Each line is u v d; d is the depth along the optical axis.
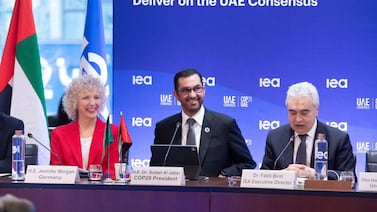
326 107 8.91
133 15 9.11
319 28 8.92
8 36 8.69
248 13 9.00
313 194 5.17
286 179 5.30
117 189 5.45
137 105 9.09
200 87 7.13
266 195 5.25
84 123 6.86
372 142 8.85
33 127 8.50
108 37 9.18
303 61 8.94
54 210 5.51
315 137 6.52
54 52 9.24
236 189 5.30
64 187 5.50
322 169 5.70
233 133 7.16
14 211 2.12
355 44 8.88
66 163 6.73
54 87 9.21
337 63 8.90
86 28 8.80
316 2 8.91
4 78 8.62
